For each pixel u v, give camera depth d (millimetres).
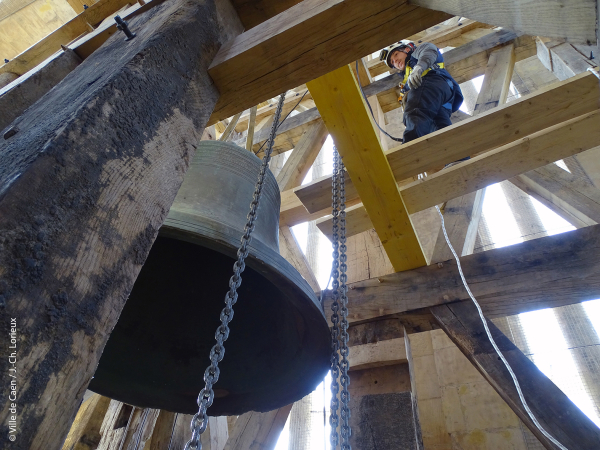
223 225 1568
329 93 2459
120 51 1436
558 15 981
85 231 856
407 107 3902
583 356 7914
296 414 9828
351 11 1499
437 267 3096
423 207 3104
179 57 1403
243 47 1568
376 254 4094
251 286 2211
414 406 2738
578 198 4305
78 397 759
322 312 1723
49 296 753
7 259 714
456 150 2797
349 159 2713
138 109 1126
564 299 2705
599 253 2680
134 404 1991
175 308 2186
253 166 2117
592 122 2668
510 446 4980
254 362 2070
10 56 6211
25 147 919
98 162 942
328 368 1882
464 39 6664
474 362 2627
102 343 824
